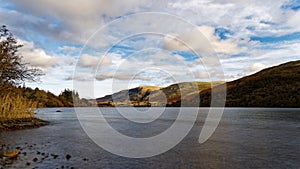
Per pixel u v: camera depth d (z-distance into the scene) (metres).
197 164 12.43
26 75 32.47
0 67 29.72
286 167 12.06
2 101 29.91
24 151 14.59
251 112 72.12
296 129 29.00
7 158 12.63
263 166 12.18
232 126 32.72
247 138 21.55
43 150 15.15
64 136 21.83
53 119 46.66
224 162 12.91
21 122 30.95
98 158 13.38
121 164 12.23
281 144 18.47
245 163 12.70
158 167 11.80
